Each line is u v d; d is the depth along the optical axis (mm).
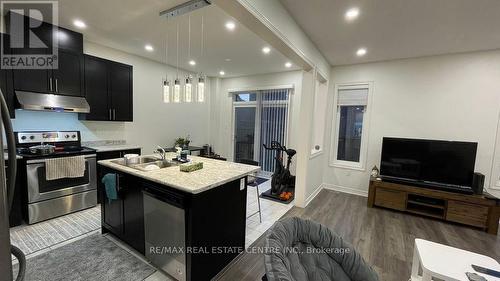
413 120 3912
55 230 2691
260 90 5594
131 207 2242
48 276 1935
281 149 4352
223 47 3627
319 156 4402
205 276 1937
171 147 5129
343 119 4668
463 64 3531
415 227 3113
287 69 4996
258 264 2223
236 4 1656
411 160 3631
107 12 2555
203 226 1869
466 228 3131
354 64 4359
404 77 3943
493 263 1612
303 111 3635
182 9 2289
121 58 4012
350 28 2803
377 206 3781
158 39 3369
